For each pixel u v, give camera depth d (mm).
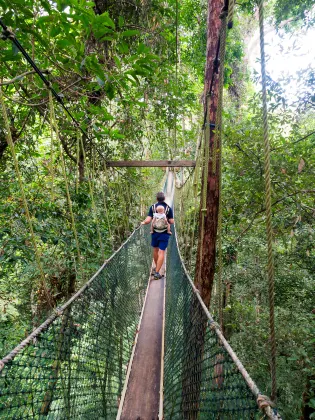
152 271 4527
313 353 3385
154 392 2137
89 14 1443
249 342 3879
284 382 3365
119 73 1945
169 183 10531
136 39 3244
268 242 661
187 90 5105
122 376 2256
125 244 2881
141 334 2889
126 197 4652
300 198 2889
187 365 1548
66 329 1273
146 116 4676
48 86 1495
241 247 4680
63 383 1163
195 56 5113
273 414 568
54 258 3500
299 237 3514
